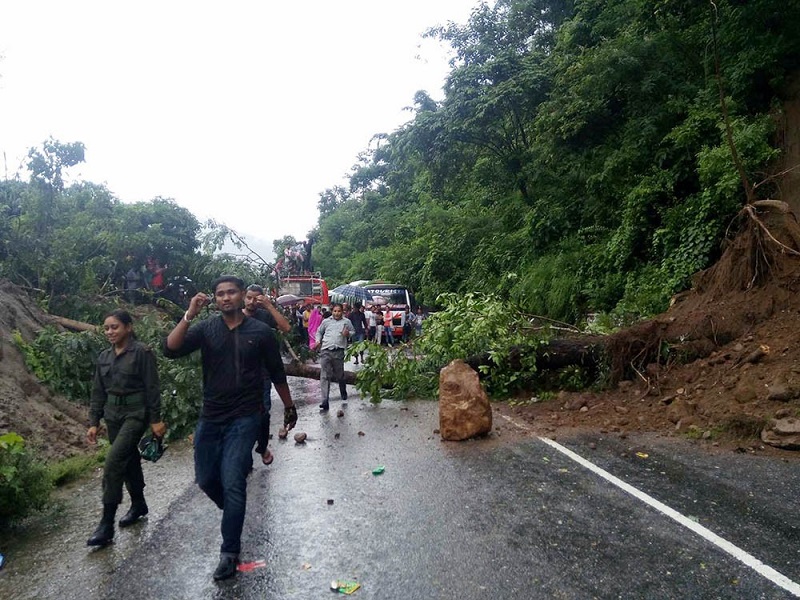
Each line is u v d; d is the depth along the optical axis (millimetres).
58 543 4539
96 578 3896
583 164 16266
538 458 6004
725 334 8000
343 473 5879
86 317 11125
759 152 10758
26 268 11398
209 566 3973
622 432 6766
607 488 5039
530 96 18656
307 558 4012
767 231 8586
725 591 3344
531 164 19469
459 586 3529
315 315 14406
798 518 4266
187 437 7848
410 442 6957
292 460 6445
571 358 8766
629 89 14539
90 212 15055
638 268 13398
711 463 5562
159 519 4902
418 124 21047
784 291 8133
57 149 13180
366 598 3445
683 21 14398
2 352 7691
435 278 24734
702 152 11430
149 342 9086
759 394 6582
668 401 7344
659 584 3449
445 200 33625
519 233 20312
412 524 4488
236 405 4086
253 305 6484
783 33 11820
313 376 11891
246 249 15180
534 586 3490
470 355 9797
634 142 14102
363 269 41938
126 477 4793
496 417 7934
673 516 4383
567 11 21641
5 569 4125
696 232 11133
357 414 8859
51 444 6793
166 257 15414
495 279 20359
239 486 3893
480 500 4910
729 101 12031
